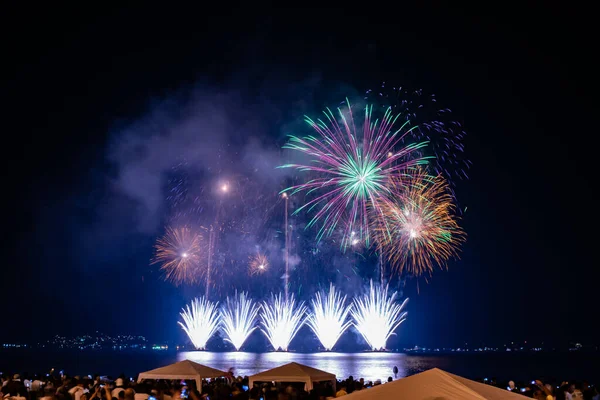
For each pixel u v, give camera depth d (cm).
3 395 2092
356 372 7144
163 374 2472
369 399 870
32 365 10494
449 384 878
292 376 2325
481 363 14150
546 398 1814
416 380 905
